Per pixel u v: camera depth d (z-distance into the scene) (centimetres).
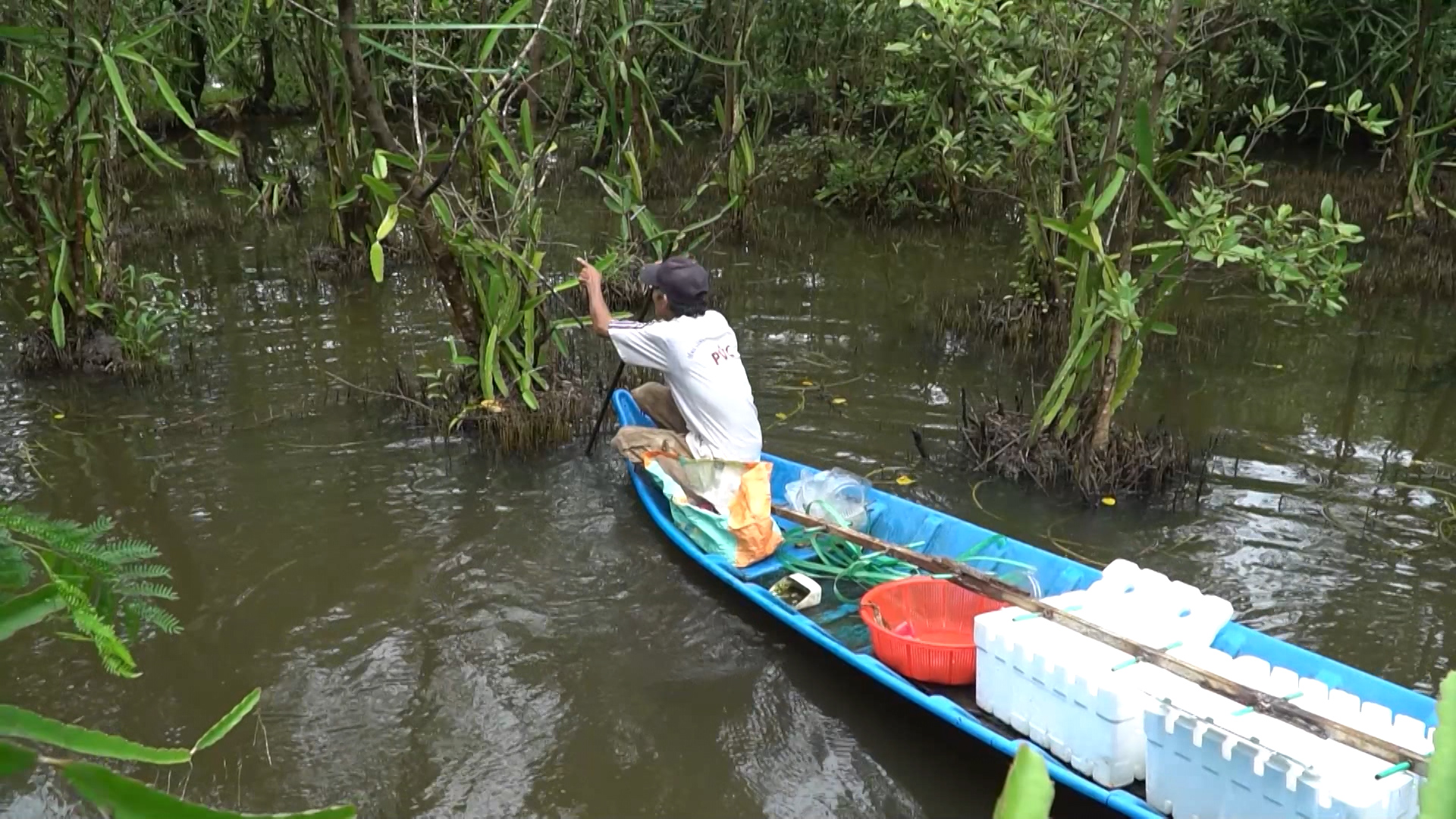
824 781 369
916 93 911
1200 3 554
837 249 1016
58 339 679
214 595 469
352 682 417
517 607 464
